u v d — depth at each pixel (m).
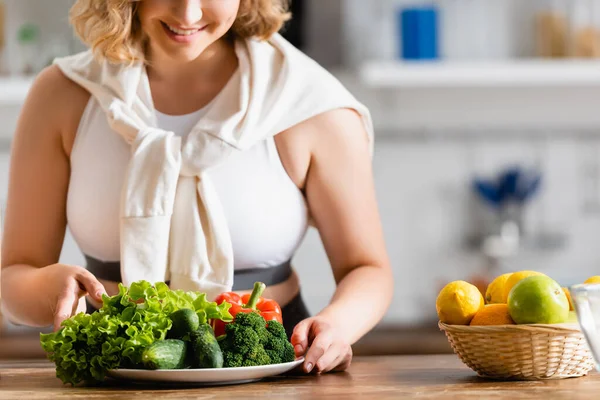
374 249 1.98
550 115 4.28
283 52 2.02
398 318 4.18
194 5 1.73
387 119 4.26
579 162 4.29
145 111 1.96
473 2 4.18
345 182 1.97
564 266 4.27
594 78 4.00
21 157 2.01
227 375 1.41
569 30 4.10
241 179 1.93
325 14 4.18
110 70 1.98
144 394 1.36
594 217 4.29
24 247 2.01
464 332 1.48
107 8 1.91
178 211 1.90
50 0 4.07
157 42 1.81
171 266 1.90
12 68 4.02
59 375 1.44
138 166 1.88
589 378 1.51
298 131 1.96
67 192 2.04
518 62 3.97
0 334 3.67
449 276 4.25
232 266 1.89
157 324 1.42
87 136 1.98
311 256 4.25
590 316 1.26
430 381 1.49
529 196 4.20
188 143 1.90
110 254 1.97
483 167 4.28
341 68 4.19
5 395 1.37
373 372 1.62
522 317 1.46
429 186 4.27
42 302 1.78
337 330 1.62
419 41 3.98
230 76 1.99
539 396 1.32
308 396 1.34
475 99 4.26
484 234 4.25
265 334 1.49
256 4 1.97
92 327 1.42
